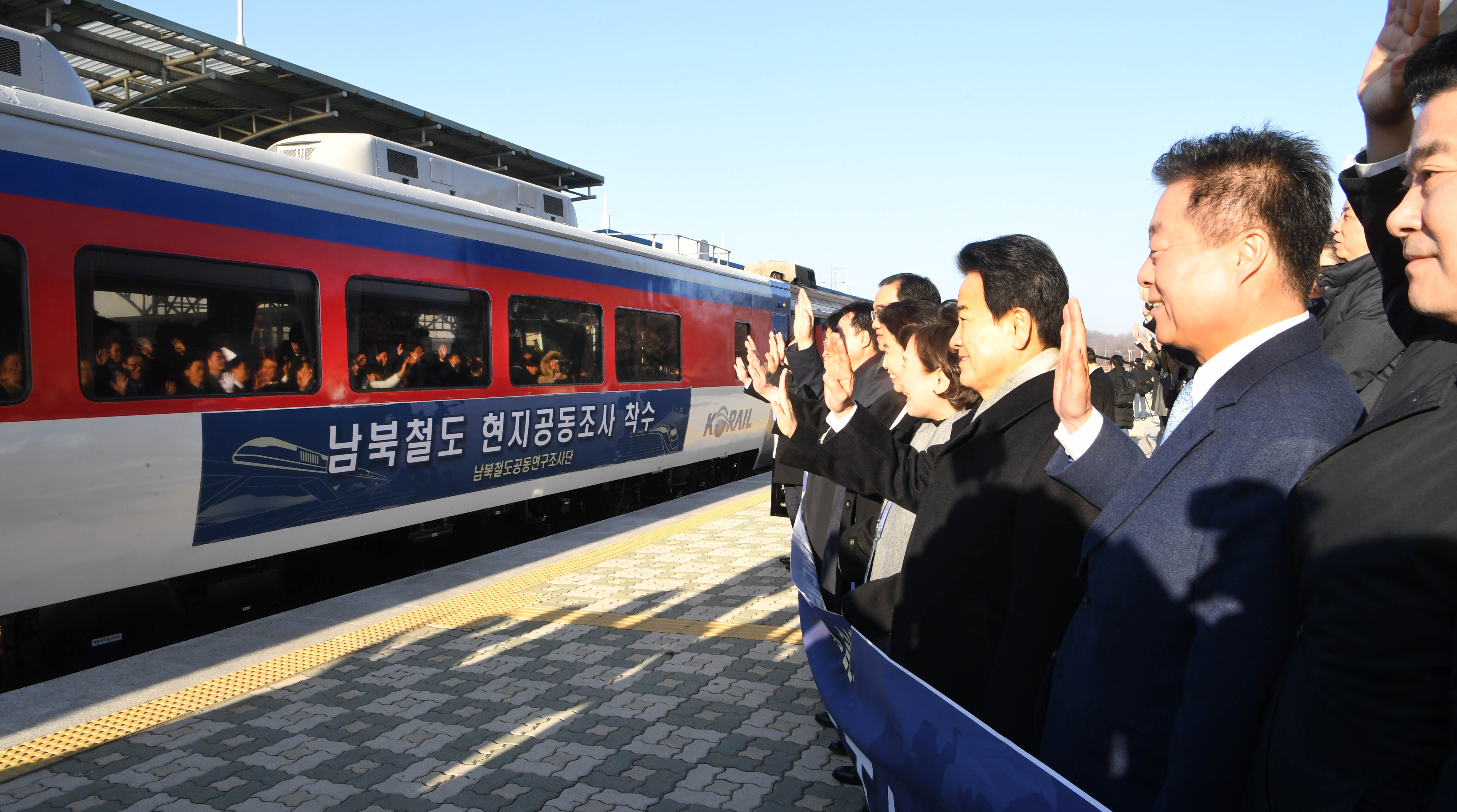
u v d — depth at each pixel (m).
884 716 1.87
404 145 6.87
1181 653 1.39
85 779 3.25
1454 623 0.94
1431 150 1.06
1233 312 1.45
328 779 3.24
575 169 13.72
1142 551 1.44
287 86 9.84
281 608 5.90
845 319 4.12
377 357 6.15
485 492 7.19
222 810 3.02
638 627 4.99
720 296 11.08
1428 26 1.33
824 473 2.56
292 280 5.58
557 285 7.99
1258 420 1.35
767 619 5.12
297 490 5.58
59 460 4.36
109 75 9.48
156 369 4.81
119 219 4.66
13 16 7.83
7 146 4.23
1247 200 1.41
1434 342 1.19
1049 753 1.62
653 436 9.53
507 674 4.28
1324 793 1.05
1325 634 1.06
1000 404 2.05
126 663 4.37
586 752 3.45
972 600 2.01
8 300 4.21
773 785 3.18
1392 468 1.04
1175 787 1.30
